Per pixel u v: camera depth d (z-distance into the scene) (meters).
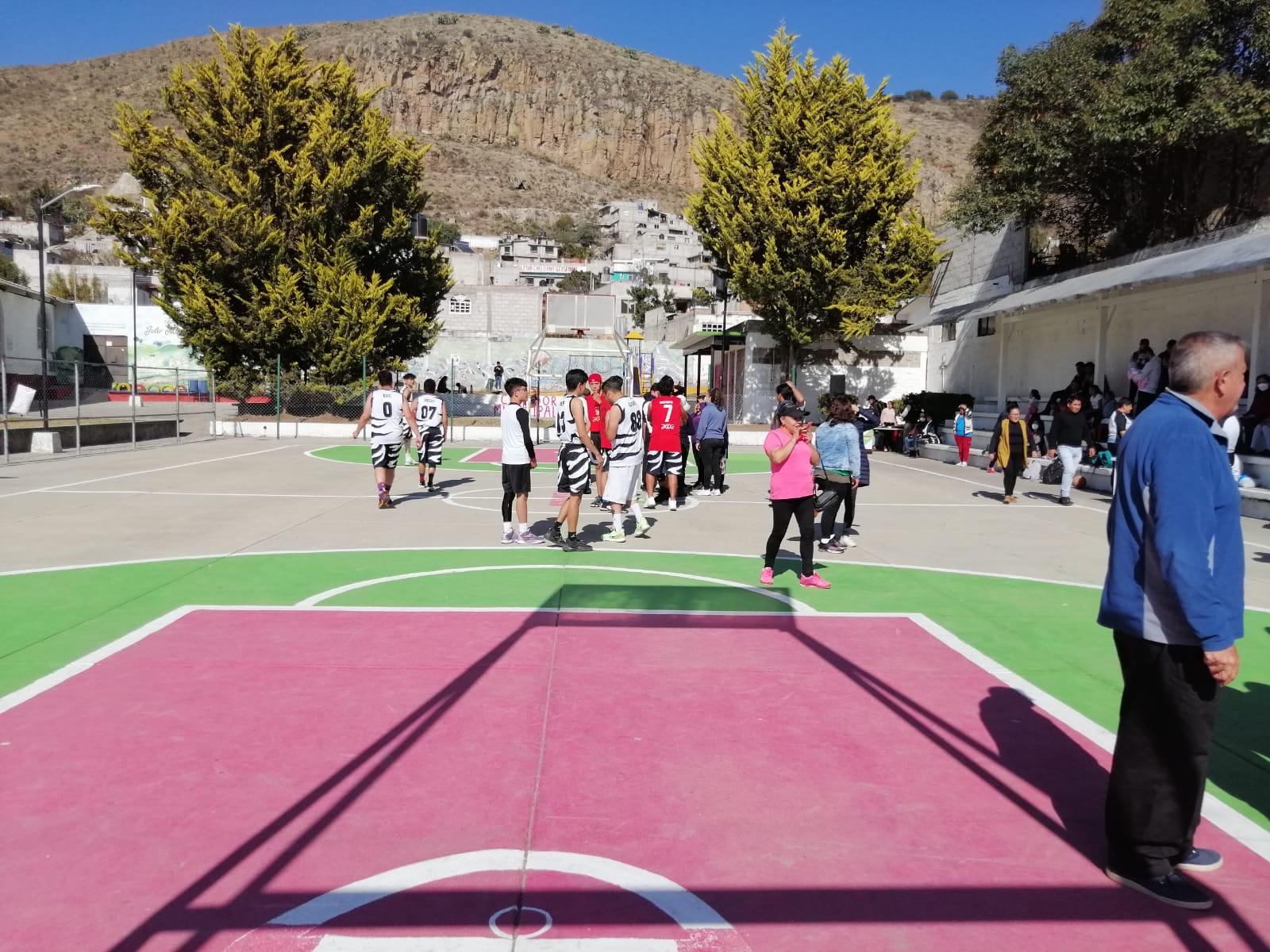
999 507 13.44
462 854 3.06
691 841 3.19
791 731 4.26
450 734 4.13
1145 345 16.14
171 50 193.12
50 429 21.11
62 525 10.24
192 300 25.81
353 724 4.23
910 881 2.95
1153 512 2.77
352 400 27.44
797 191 25.17
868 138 26.05
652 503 12.44
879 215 26.19
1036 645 5.85
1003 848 3.19
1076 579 8.09
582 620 6.24
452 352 47.38
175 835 3.16
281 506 12.16
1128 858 2.92
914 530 11.01
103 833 3.16
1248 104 15.95
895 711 4.56
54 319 43.22
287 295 26.08
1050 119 19.78
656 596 7.07
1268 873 3.05
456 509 12.13
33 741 3.97
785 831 3.27
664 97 199.00
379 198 28.08
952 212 23.64
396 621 6.12
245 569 7.90
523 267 109.81
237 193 25.92
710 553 9.14
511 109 194.88
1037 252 24.48
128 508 11.75
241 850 3.06
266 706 4.45
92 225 26.16
